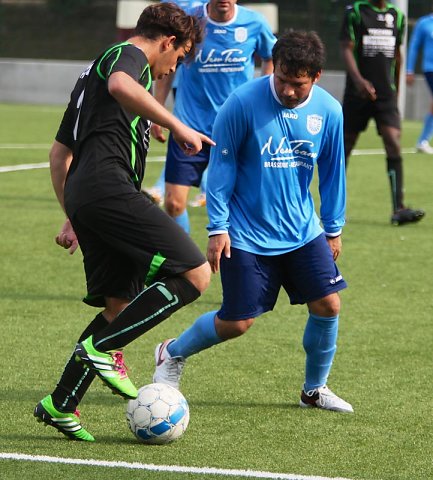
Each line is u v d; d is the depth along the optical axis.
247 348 19.69
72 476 12.67
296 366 18.47
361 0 33.62
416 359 19.12
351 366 18.59
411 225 34.56
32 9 116.06
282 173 15.03
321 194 15.89
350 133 34.44
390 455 13.85
